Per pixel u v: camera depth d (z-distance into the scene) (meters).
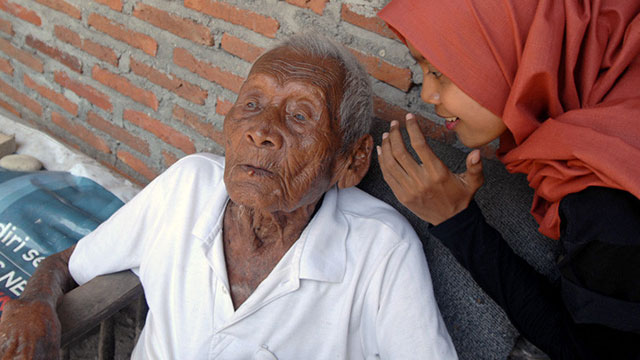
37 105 2.37
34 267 1.57
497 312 1.10
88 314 1.15
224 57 1.76
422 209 1.01
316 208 1.19
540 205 1.00
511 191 1.13
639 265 0.76
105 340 1.26
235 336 1.12
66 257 1.32
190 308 1.16
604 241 0.78
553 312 0.94
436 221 1.01
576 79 0.89
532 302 0.95
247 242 1.14
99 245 1.27
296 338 1.12
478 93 0.91
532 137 0.89
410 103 1.49
